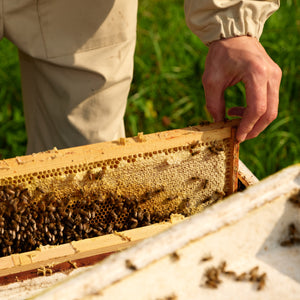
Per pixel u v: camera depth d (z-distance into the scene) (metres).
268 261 0.88
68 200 1.08
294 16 1.99
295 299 0.87
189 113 1.75
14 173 1.04
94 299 0.80
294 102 1.74
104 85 1.27
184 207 1.14
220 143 1.10
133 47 1.30
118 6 1.24
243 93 1.71
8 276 1.02
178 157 1.09
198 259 0.86
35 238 1.09
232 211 0.87
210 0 1.10
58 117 1.30
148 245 0.85
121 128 1.37
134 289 0.84
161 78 1.82
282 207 0.88
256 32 1.12
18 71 1.79
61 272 1.02
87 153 1.05
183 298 0.86
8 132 1.64
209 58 1.12
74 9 1.22
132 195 1.11
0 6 1.21
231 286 0.87
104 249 1.04
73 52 1.25
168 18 2.08
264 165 1.57
